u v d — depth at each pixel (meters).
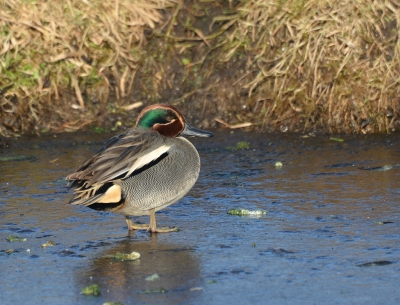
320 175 11.69
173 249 8.53
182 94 15.00
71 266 8.02
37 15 15.06
